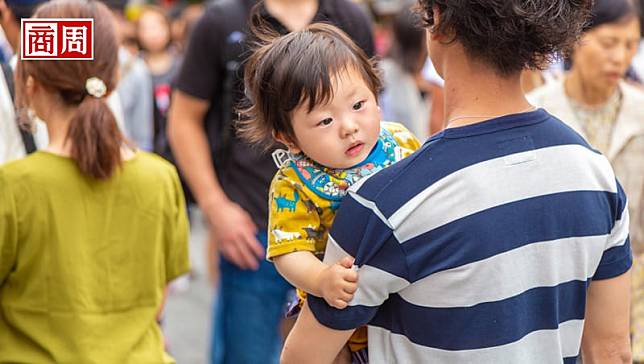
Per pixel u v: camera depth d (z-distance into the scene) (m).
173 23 12.82
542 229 2.46
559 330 2.57
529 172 2.45
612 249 2.63
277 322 5.06
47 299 3.52
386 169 2.47
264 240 4.96
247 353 5.06
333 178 2.65
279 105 2.60
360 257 2.46
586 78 4.41
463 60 2.49
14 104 4.12
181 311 8.90
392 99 6.96
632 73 6.47
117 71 3.74
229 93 4.90
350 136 2.58
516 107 2.52
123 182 3.67
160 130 8.59
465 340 2.45
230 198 5.03
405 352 2.54
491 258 2.41
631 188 4.45
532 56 2.45
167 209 3.85
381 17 10.94
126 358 3.61
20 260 3.50
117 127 3.61
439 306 2.45
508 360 2.46
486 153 2.44
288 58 2.57
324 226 2.68
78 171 3.57
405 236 2.42
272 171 4.92
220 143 5.08
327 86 2.53
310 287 2.56
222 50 4.89
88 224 3.58
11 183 3.48
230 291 5.10
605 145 4.48
